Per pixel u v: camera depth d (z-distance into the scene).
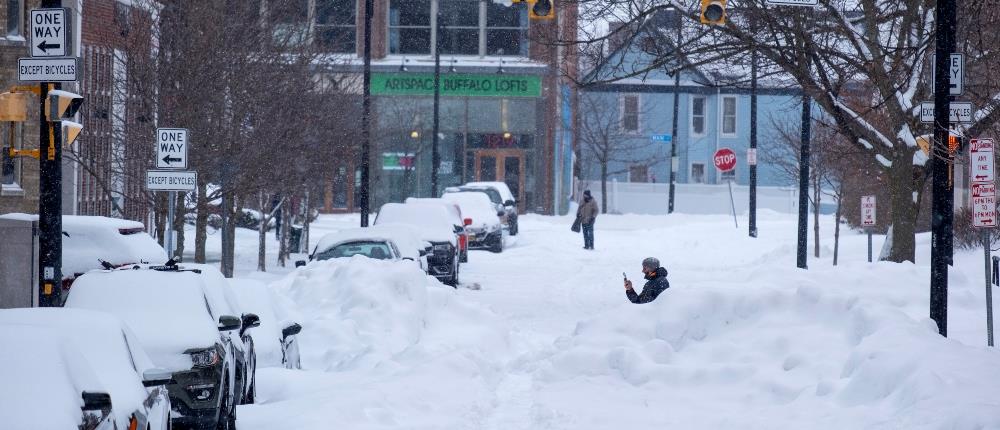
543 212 184.62
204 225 78.88
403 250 82.06
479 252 126.25
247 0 79.19
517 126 183.25
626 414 38.12
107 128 80.00
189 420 33.62
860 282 60.00
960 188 85.88
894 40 85.62
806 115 92.56
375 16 179.12
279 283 68.62
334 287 64.31
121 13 81.31
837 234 94.75
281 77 79.19
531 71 180.88
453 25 182.25
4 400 21.83
